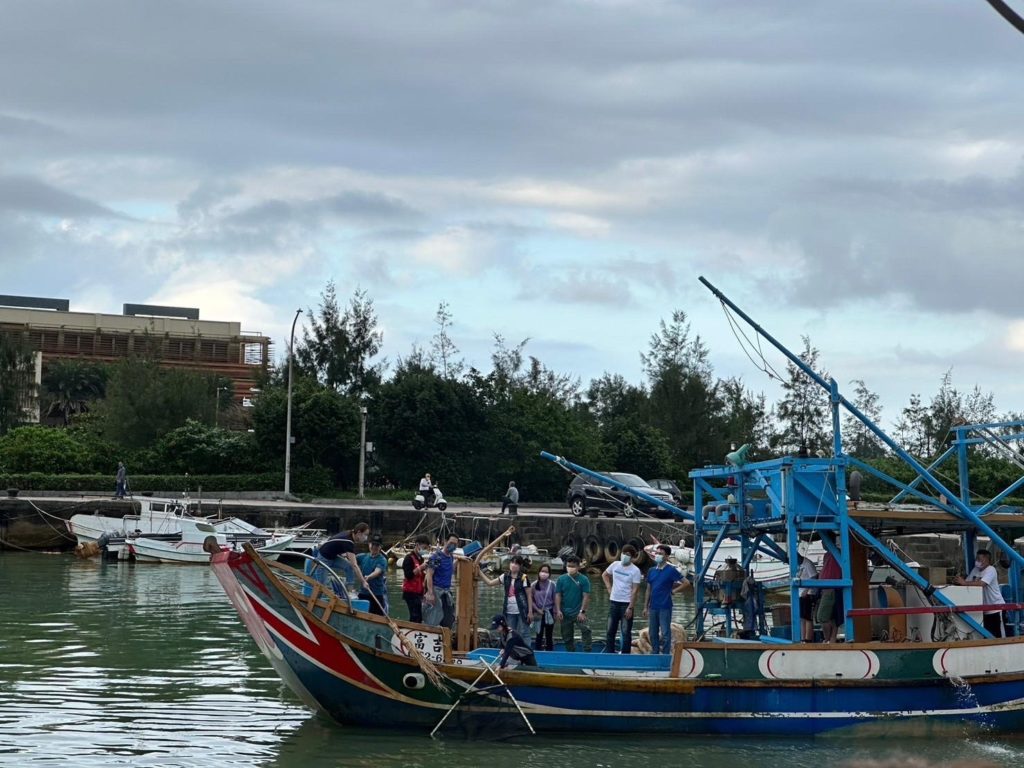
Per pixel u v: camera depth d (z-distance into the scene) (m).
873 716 16.38
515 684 15.98
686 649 16.28
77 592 35.62
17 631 26.41
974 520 17.48
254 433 67.94
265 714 17.50
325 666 16.03
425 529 54.38
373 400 70.81
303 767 14.36
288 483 62.97
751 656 16.31
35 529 54.72
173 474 67.62
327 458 68.81
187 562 47.16
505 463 69.69
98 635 25.94
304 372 81.12
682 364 81.88
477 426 70.50
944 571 18.38
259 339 122.06
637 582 18.50
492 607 33.06
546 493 71.12
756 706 16.25
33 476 62.62
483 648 17.45
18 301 127.69
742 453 17.84
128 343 119.06
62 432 68.12
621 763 14.87
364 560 18.53
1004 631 18.03
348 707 16.27
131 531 49.75
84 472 66.56
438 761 14.77
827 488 16.83
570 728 16.09
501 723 16.02
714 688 16.20
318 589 16.16
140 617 29.33
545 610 18.84
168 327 120.69
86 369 104.44
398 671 16.02
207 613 30.27
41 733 16.03
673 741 16.03
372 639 16.34
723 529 18.53
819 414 70.12
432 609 18.80
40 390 101.44
